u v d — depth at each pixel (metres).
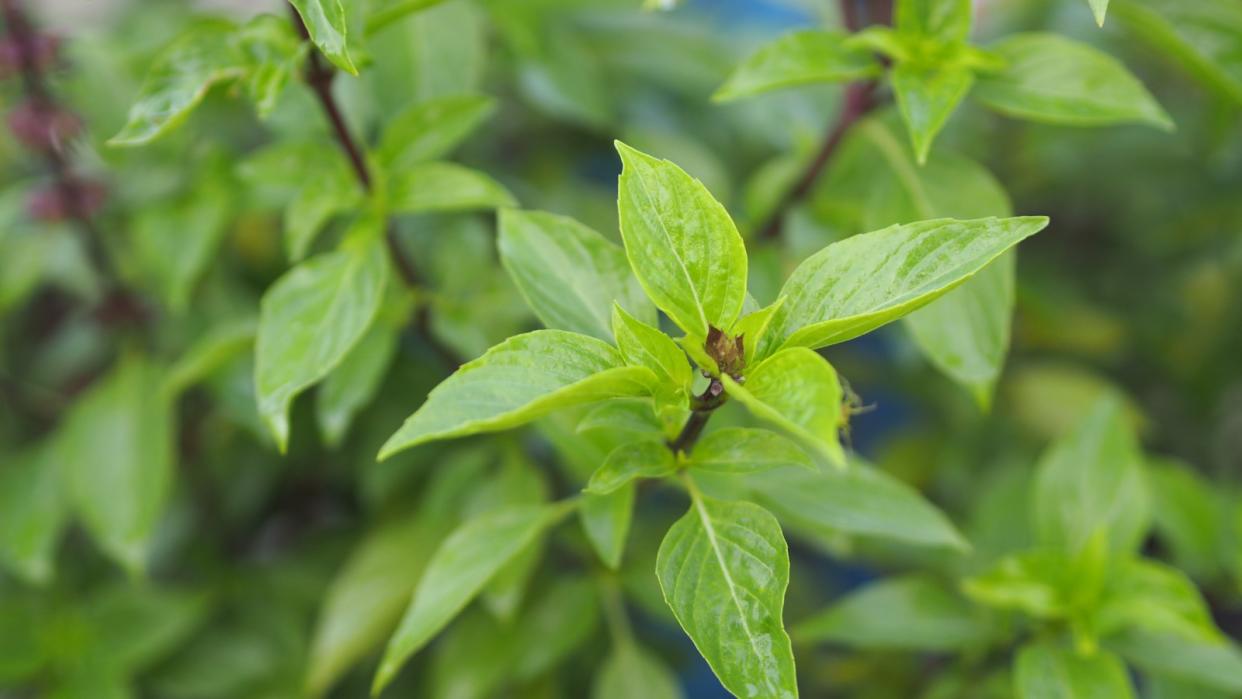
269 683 0.69
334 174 0.56
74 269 0.69
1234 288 0.89
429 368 0.72
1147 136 0.88
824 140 0.63
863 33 0.56
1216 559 0.64
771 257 0.60
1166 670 0.58
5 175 0.78
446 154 0.76
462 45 0.61
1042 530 0.60
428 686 0.70
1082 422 0.60
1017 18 0.90
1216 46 0.58
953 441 0.84
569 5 0.77
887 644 0.60
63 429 0.68
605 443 0.55
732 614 0.49
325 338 0.54
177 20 0.75
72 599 0.72
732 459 0.51
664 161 0.49
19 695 0.71
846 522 0.55
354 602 0.62
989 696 0.60
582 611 0.62
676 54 0.82
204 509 0.75
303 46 0.52
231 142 0.74
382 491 0.69
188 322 0.71
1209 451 0.91
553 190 0.77
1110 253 0.95
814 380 0.46
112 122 0.63
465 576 0.54
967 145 0.89
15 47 0.60
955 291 0.55
